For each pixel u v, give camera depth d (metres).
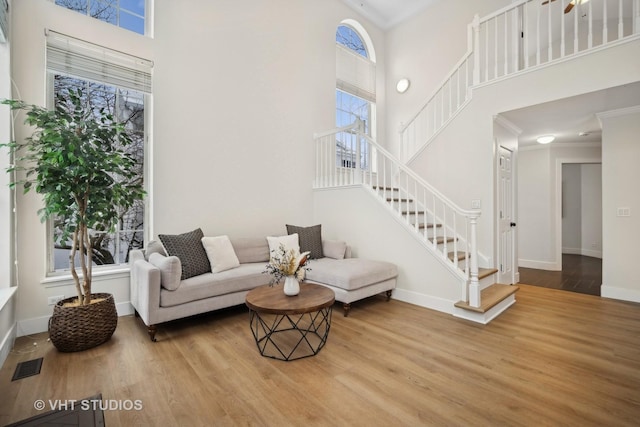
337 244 4.14
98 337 2.43
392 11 5.89
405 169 3.69
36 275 2.67
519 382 1.94
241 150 4.06
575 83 3.14
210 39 3.76
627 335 2.66
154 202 3.32
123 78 3.11
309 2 4.92
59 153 2.12
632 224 3.67
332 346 2.47
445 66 5.41
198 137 3.66
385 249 3.88
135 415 1.64
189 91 3.58
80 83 2.98
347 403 1.74
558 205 5.51
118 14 3.21
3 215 2.43
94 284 2.97
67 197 2.28
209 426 1.56
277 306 2.23
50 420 1.60
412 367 2.13
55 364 2.17
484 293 3.41
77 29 2.84
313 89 4.95
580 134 4.82
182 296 2.71
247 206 4.12
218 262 3.23
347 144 5.70
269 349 2.42
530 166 5.79
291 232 4.18
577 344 2.49
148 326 2.55
